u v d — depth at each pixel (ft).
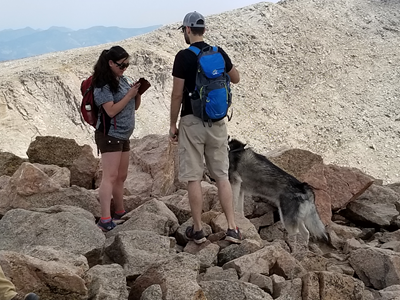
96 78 14.90
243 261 13.46
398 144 107.86
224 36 133.59
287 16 146.61
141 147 22.17
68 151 21.11
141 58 109.19
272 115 114.21
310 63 132.16
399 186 24.54
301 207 18.33
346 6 157.48
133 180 20.88
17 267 9.83
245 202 20.24
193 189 14.64
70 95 95.71
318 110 118.42
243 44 132.98
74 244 12.96
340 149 106.63
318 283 12.26
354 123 114.32
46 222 13.55
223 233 15.71
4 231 13.42
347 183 20.43
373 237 19.81
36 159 20.90
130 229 15.28
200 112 13.87
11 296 8.76
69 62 103.65
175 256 11.67
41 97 93.09
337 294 12.17
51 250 11.15
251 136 106.11
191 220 16.52
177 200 18.47
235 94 118.01
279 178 18.98
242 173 19.66
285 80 126.41
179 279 10.90
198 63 13.65
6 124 84.99
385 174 99.14
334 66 132.77
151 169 20.98
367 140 109.29
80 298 10.12
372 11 155.94
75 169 20.90
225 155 14.89
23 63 107.55
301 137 109.19
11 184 16.58
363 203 20.80
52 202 16.58
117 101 15.19
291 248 17.52
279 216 19.62
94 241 13.24
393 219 20.20
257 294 11.32
